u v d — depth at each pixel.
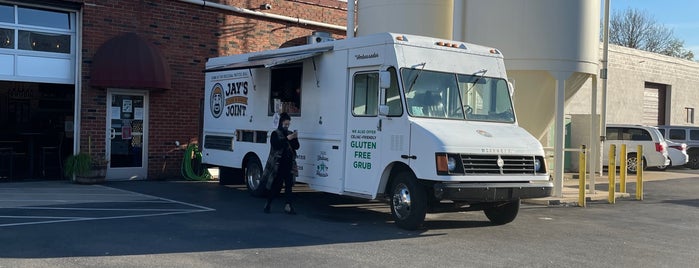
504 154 8.88
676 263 7.35
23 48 14.42
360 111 9.80
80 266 6.52
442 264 6.96
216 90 14.09
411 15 14.13
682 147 23.17
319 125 10.68
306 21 18.73
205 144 14.49
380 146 9.34
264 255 7.22
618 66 26.30
